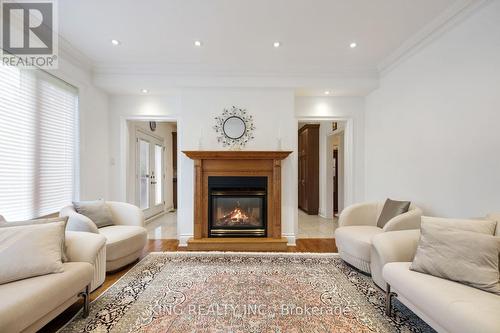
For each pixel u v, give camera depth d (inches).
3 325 48.1
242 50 126.3
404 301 67.5
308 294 85.2
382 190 145.1
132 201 186.9
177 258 119.6
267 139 147.4
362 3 89.8
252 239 136.5
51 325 68.1
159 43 118.9
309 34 111.0
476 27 85.6
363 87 147.9
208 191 142.3
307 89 150.8
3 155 88.8
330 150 231.1
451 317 50.3
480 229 64.9
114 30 107.4
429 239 68.1
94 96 143.9
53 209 113.0
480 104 84.4
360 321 70.5
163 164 261.0
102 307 76.9
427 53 109.0
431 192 106.7
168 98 160.6
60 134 117.7
